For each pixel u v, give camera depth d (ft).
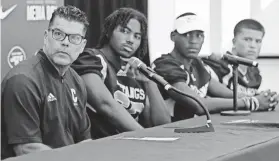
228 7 14.89
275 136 7.25
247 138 7.04
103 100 9.45
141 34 10.34
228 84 12.48
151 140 6.89
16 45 7.62
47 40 7.91
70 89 8.21
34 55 7.82
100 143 6.68
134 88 10.18
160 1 12.96
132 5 11.41
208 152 5.89
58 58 7.90
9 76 7.48
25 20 7.74
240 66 12.90
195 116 11.29
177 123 9.14
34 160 5.51
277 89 15.52
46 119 7.75
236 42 13.04
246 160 6.12
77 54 8.18
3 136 7.50
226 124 8.80
